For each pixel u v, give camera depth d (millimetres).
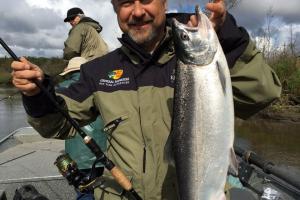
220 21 732
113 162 788
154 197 751
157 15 790
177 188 736
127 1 789
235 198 1034
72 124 805
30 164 1738
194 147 715
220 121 703
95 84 829
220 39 738
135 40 793
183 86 722
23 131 2373
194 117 713
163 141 758
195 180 717
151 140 755
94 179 886
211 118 705
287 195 1104
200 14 728
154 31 792
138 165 752
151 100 772
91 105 847
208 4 719
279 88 786
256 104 779
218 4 715
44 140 2264
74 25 2023
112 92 802
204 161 711
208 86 705
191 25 743
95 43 1825
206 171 712
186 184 722
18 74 733
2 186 1493
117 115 780
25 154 1932
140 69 794
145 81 788
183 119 722
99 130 1277
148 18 785
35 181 1510
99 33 1893
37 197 1113
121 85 800
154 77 788
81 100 844
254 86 758
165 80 784
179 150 725
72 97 846
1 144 2172
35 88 747
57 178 1524
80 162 1252
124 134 771
